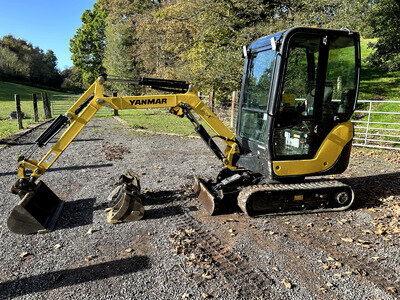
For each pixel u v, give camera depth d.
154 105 4.76
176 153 9.09
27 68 64.12
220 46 18.34
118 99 4.56
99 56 49.50
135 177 5.30
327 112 4.68
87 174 6.84
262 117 4.85
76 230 4.28
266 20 17.25
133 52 34.47
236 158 5.38
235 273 3.33
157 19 24.67
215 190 5.11
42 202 4.64
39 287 3.08
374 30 15.48
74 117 4.49
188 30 22.16
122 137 11.38
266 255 3.70
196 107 4.97
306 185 4.84
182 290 3.03
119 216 4.47
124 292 3.00
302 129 4.63
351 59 4.61
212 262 3.52
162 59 28.67
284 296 2.98
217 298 2.93
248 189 4.63
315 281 3.22
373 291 3.08
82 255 3.65
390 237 4.20
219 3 17.39
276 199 4.71
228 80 16.66
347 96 4.74
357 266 3.52
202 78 18.09
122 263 3.49
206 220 4.64
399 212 5.00
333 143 4.83
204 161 8.20
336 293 3.04
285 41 4.19
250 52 5.21
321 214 4.96
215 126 5.14
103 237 4.09
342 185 4.90
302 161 4.70
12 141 9.80
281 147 4.59
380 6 14.30
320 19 14.24
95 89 4.48
